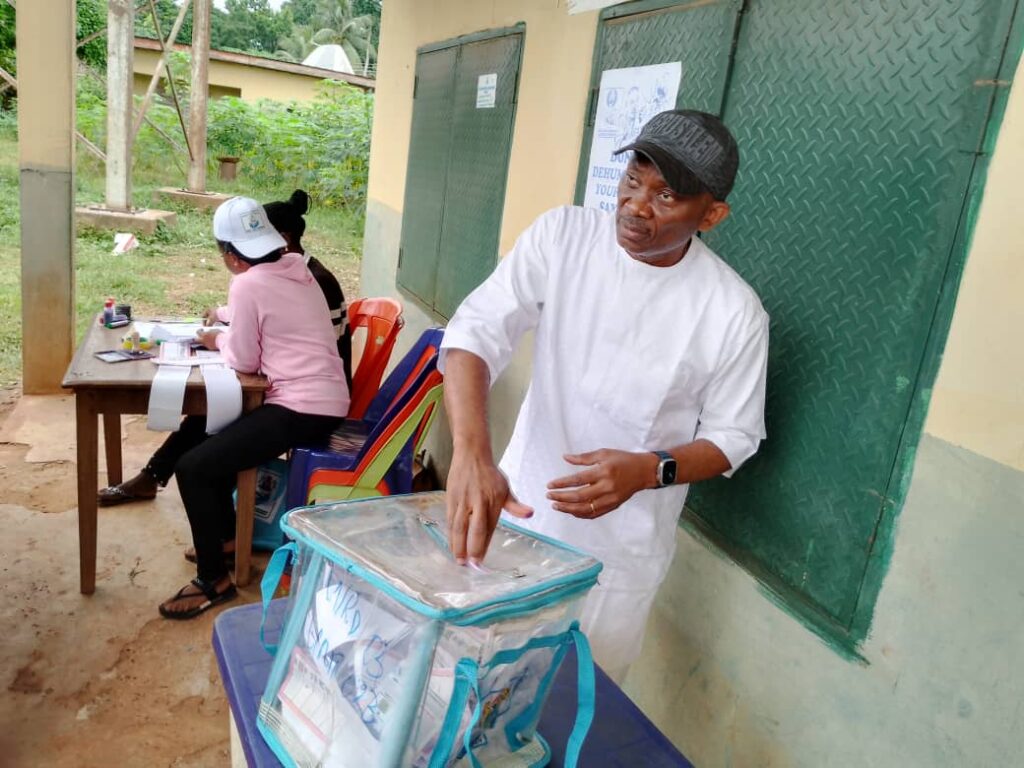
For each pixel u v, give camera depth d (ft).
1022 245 3.85
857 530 4.79
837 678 4.94
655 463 4.52
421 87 13.56
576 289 5.07
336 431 10.11
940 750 4.26
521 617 2.89
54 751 6.73
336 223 37.35
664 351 4.99
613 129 7.50
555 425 5.33
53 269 13.53
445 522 3.48
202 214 33.94
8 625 8.18
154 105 44.96
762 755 5.54
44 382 13.99
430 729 2.77
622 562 5.37
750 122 5.74
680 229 4.43
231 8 126.52
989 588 4.00
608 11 7.66
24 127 12.85
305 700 3.07
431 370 8.86
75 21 13.05
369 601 2.90
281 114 46.98
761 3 5.65
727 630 5.90
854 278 4.82
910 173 4.45
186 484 8.39
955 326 4.18
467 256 11.18
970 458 4.09
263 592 3.29
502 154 10.03
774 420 5.46
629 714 3.79
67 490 10.95
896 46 4.55
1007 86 3.92
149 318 10.75
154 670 7.85
